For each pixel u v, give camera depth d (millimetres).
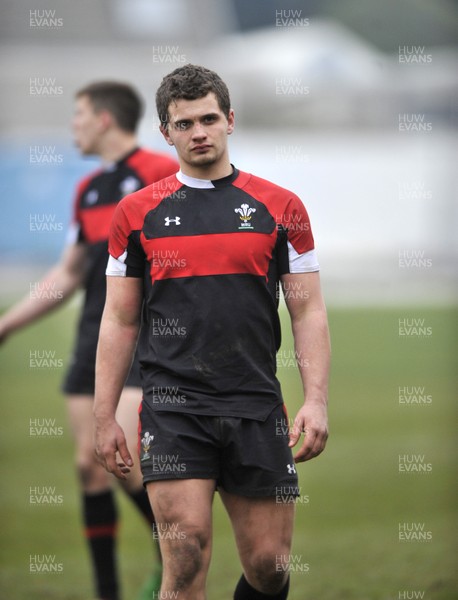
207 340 9547
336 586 12688
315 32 88562
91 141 14844
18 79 76375
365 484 19000
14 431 24344
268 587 9789
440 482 19078
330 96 76562
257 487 9531
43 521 16938
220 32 93688
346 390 29734
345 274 58625
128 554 15570
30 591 13312
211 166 9734
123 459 9859
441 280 58719
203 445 9492
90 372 14391
